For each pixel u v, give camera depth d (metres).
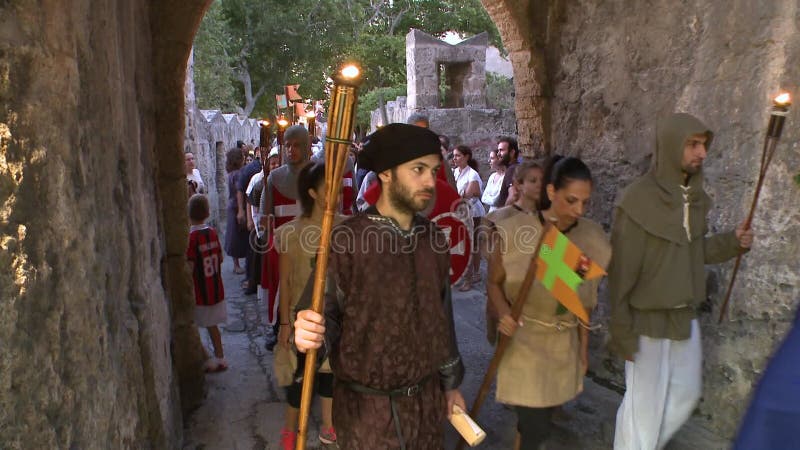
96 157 2.46
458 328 6.36
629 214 3.24
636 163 4.84
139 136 3.49
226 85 25.19
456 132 12.85
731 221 3.95
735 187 3.92
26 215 1.82
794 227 3.58
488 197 7.99
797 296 3.57
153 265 3.57
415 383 2.33
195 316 5.28
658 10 4.49
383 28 30.72
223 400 4.81
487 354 5.62
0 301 1.68
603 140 5.16
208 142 12.21
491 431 4.23
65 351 1.97
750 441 1.54
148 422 3.02
